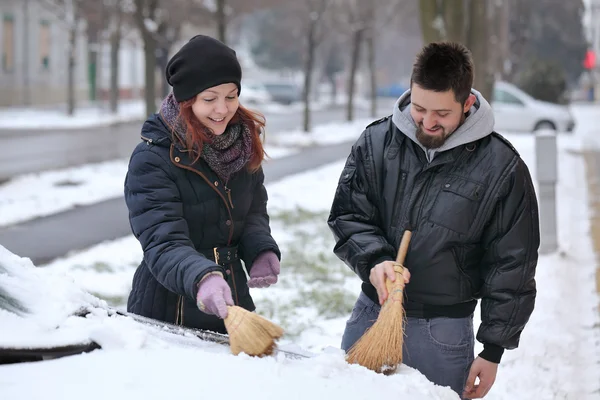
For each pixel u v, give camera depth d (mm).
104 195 13438
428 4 12664
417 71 3229
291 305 7070
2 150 20766
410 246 3436
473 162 3381
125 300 7152
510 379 5465
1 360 2332
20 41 41375
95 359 2381
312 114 41844
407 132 3373
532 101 25938
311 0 27656
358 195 3541
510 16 43406
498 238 3414
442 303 3486
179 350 2525
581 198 13508
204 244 3398
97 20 37500
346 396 2420
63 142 23250
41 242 9672
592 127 31656
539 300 7312
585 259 9039
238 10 27875
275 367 2490
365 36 34906
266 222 3625
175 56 3211
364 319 3650
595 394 5262
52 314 2520
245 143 3365
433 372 3525
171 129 3246
